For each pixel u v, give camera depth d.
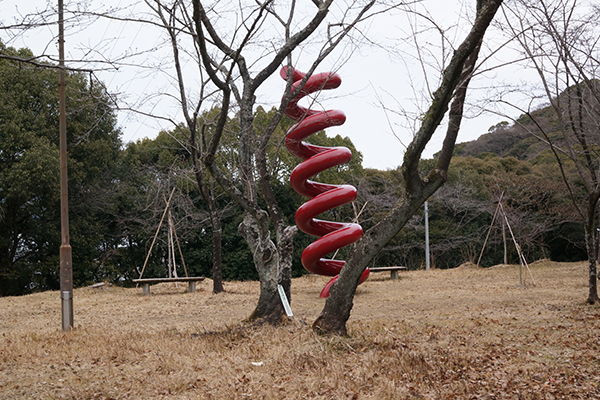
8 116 20.36
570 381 5.01
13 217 22.00
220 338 7.26
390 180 29.91
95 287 17.14
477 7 7.29
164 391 4.87
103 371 5.63
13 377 5.41
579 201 28.30
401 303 12.25
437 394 4.66
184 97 9.90
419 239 31.19
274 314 8.42
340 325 7.12
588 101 10.37
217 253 15.39
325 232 10.27
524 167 33.47
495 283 16.86
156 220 25.45
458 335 7.60
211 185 15.58
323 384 4.96
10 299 15.45
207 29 8.67
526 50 8.91
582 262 24.00
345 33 8.22
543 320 8.88
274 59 8.64
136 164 28.55
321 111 9.46
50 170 20.08
